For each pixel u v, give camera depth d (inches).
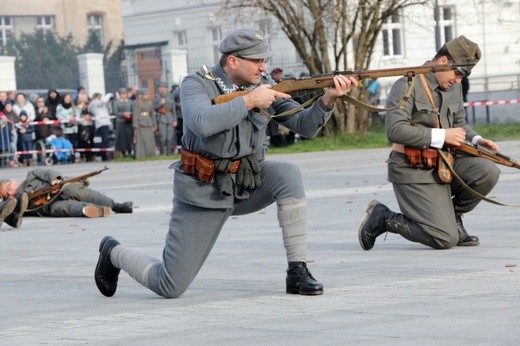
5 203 962.7
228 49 528.7
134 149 2192.4
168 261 548.7
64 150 2213.3
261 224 924.6
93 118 2251.5
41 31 4498.0
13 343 478.6
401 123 686.5
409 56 3149.6
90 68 3319.4
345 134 2241.6
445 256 674.8
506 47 3270.2
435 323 468.4
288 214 546.3
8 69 2903.5
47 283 652.7
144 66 3695.9
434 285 566.6
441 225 692.7
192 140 534.0
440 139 682.2
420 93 689.0
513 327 452.8
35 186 1077.1
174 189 543.8
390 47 3134.8
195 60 3531.0
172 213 549.6
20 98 2214.6
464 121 710.5
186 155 535.5
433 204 695.7
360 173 1437.0
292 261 556.1
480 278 582.6
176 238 545.3
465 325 461.4
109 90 3457.2
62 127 2228.1
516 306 497.4
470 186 705.0
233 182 535.8
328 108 528.7
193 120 514.3
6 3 5059.1
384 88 2864.2
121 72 3491.6
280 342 448.5
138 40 3757.4
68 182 1075.3
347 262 671.8
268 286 591.2
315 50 2274.9
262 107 516.4
